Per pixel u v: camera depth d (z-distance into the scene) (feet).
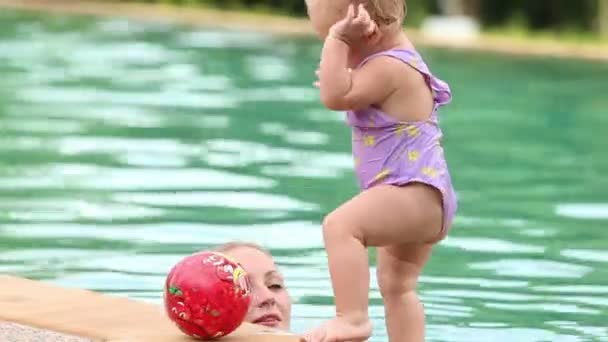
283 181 80.79
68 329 40.98
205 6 206.28
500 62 155.33
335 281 40.01
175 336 40.45
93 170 82.38
